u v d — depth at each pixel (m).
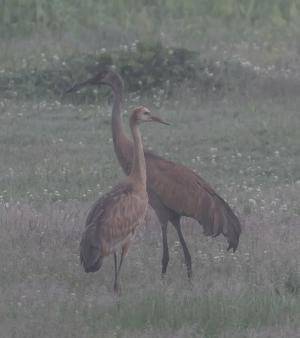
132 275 25.25
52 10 58.94
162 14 61.16
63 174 35.34
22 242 27.09
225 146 39.53
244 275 25.12
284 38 57.22
